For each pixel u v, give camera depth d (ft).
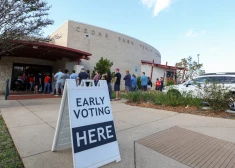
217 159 10.22
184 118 19.52
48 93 43.04
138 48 73.36
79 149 8.17
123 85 65.10
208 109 23.97
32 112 20.31
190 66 78.89
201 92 24.38
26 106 24.49
